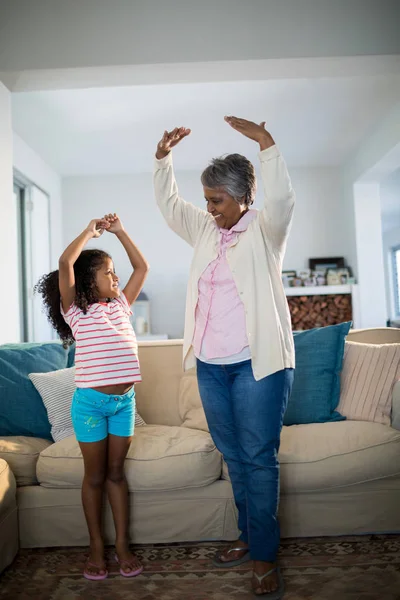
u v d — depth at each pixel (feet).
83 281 6.00
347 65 11.04
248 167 5.57
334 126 17.63
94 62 10.60
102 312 6.08
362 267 20.97
